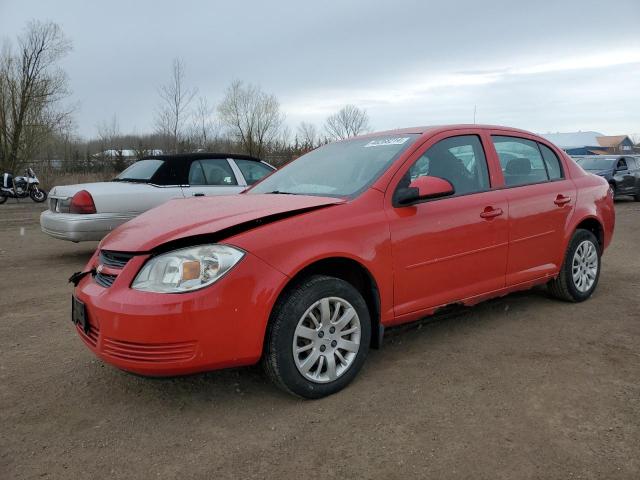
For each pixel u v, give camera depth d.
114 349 2.82
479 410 2.93
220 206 3.48
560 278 4.73
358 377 3.40
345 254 3.15
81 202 6.54
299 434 2.74
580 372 3.39
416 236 3.52
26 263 7.52
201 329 2.74
